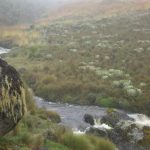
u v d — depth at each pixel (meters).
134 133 23.80
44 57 55.75
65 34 74.44
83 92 40.25
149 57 50.47
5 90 12.23
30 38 74.12
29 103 21.31
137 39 61.69
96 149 17.45
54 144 16.33
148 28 70.31
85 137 17.98
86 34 71.12
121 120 27.48
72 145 16.95
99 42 61.91
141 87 40.25
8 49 70.50
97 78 43.53
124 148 22.58
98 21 83.88
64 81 42.81
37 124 18.84
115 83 40.81
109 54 53.34
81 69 46.56
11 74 12.80
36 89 41.88
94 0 127.62
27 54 59.16
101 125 27.22
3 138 13.48
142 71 45.00
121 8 100.56
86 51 56.47
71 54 55.69
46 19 106.00
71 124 26.58
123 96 38.31
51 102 38.91
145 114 35.22
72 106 36.94
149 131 23.92
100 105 37.41
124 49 55.34
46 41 69.12
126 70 45.94
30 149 13.80
